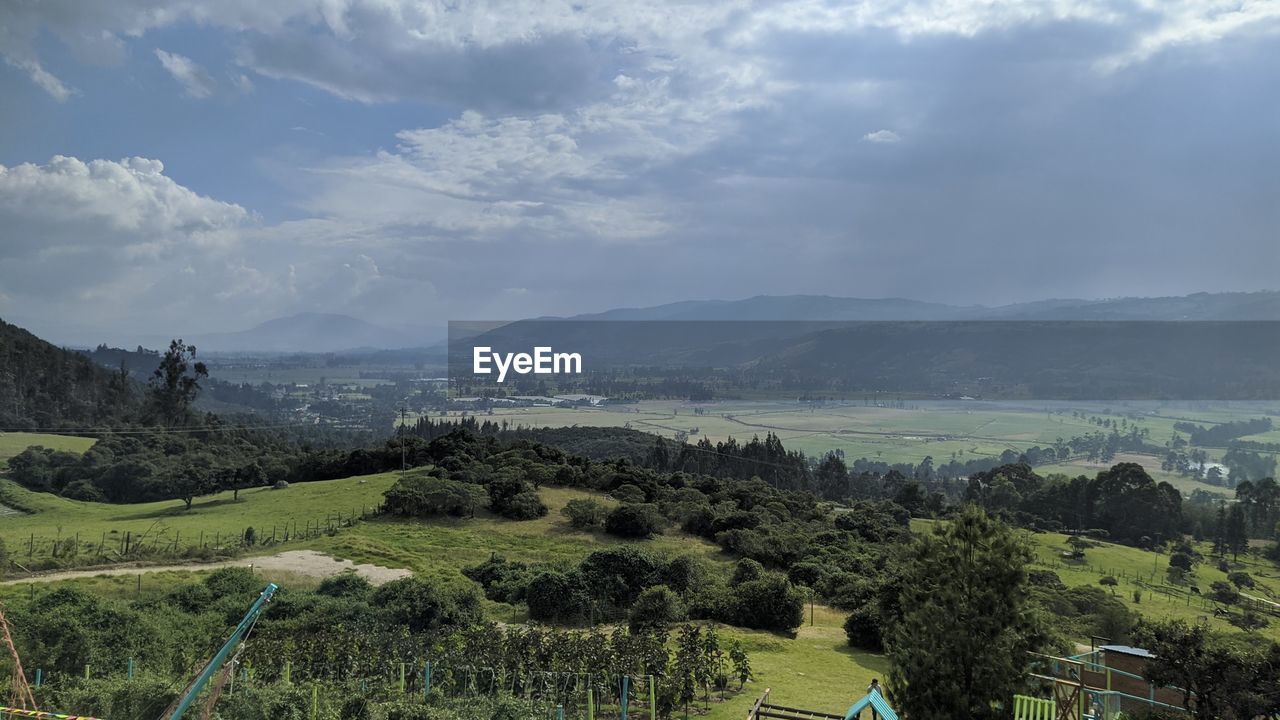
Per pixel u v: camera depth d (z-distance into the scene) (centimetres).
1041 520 12006
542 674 2536
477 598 4312
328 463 9931
